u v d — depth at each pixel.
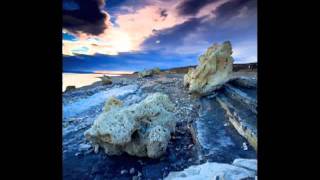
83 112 3.24
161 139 2.80
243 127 2.94
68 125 3.13
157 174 2.63
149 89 3.57
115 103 3.12
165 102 3.27
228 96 3.73
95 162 2.79
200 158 2.71
